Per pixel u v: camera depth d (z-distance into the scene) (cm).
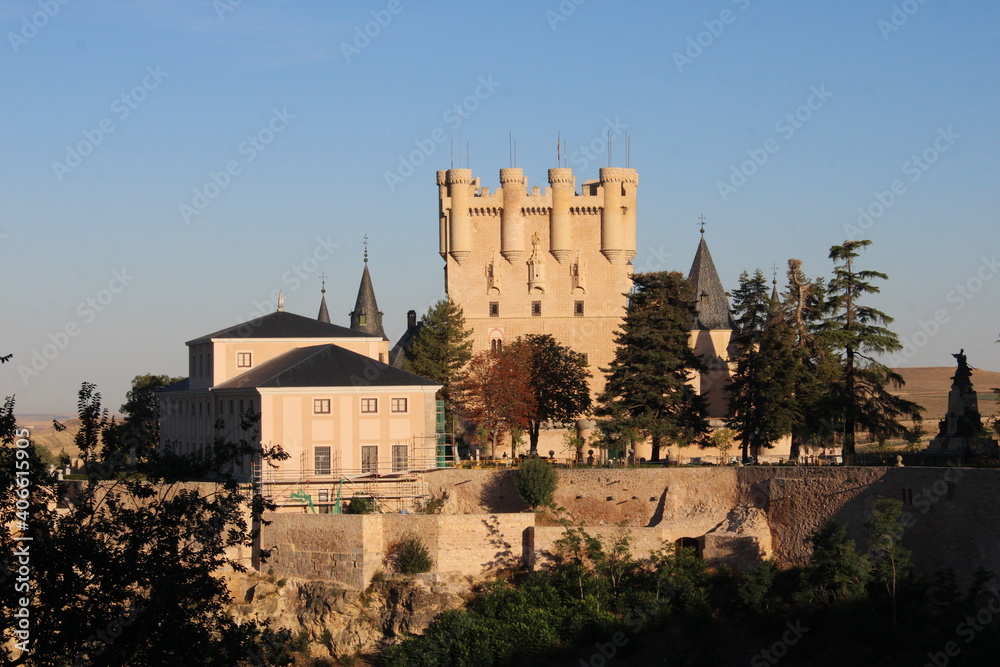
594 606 7162
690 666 6681
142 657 3462
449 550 7800
